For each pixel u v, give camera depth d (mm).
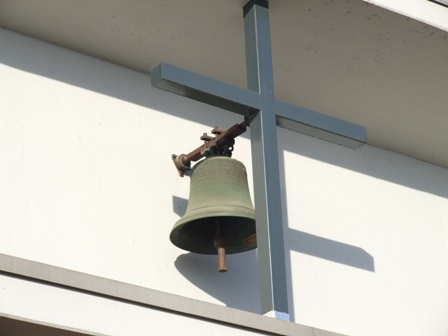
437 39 17750
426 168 20016
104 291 13633
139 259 16594
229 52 17734
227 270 17172
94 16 16984
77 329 13375
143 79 17812
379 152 19672
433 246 19344
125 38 17344
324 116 16812
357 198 19000
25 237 15992
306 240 18172
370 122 19203
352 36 17625
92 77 17422
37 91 16953
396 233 19094
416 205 19547
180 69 15859
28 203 16203
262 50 16734
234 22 17250
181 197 17250
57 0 16688
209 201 16359
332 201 18703
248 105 16281
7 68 16891
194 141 17766
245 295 17125
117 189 16891
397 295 18594
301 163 18703
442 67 18250
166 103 17797
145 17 17078
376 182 19328
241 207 16281
